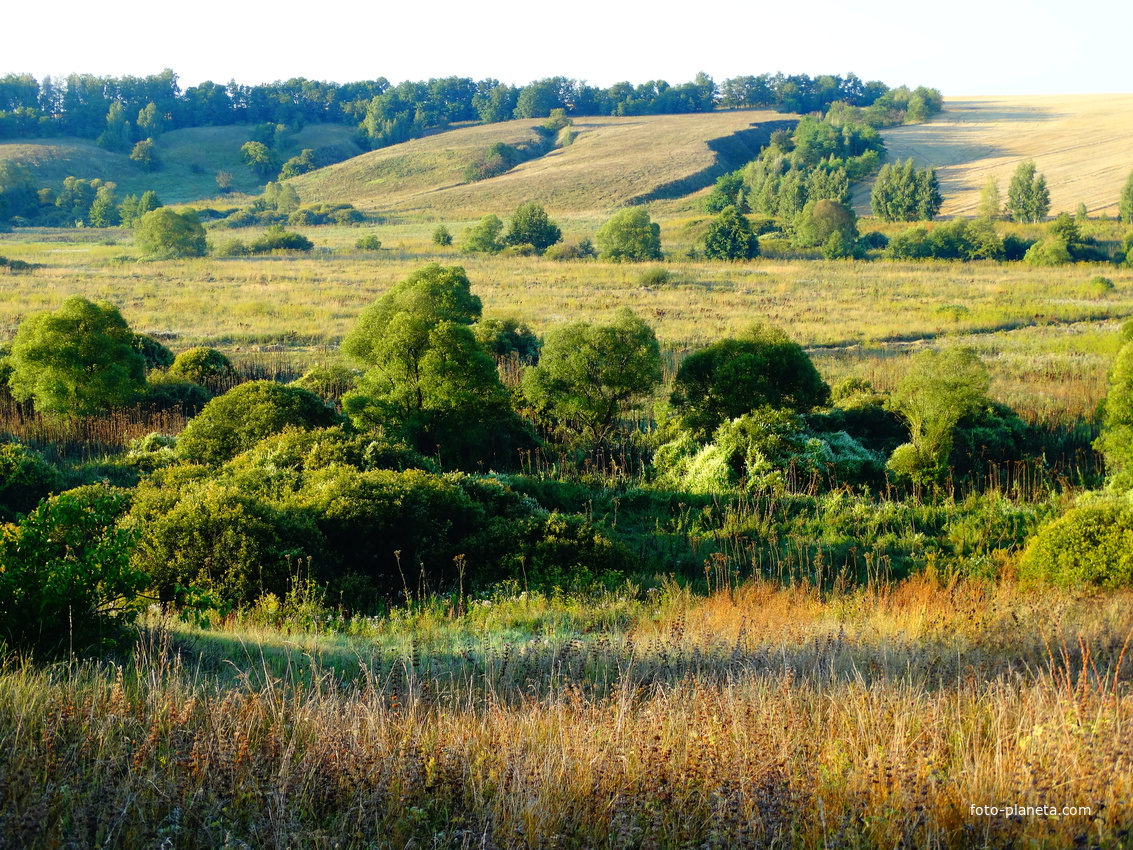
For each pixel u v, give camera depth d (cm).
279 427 1750
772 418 1878
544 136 19200
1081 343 3531
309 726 523
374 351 1978
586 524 1369
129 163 18062
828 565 1361
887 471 1853
